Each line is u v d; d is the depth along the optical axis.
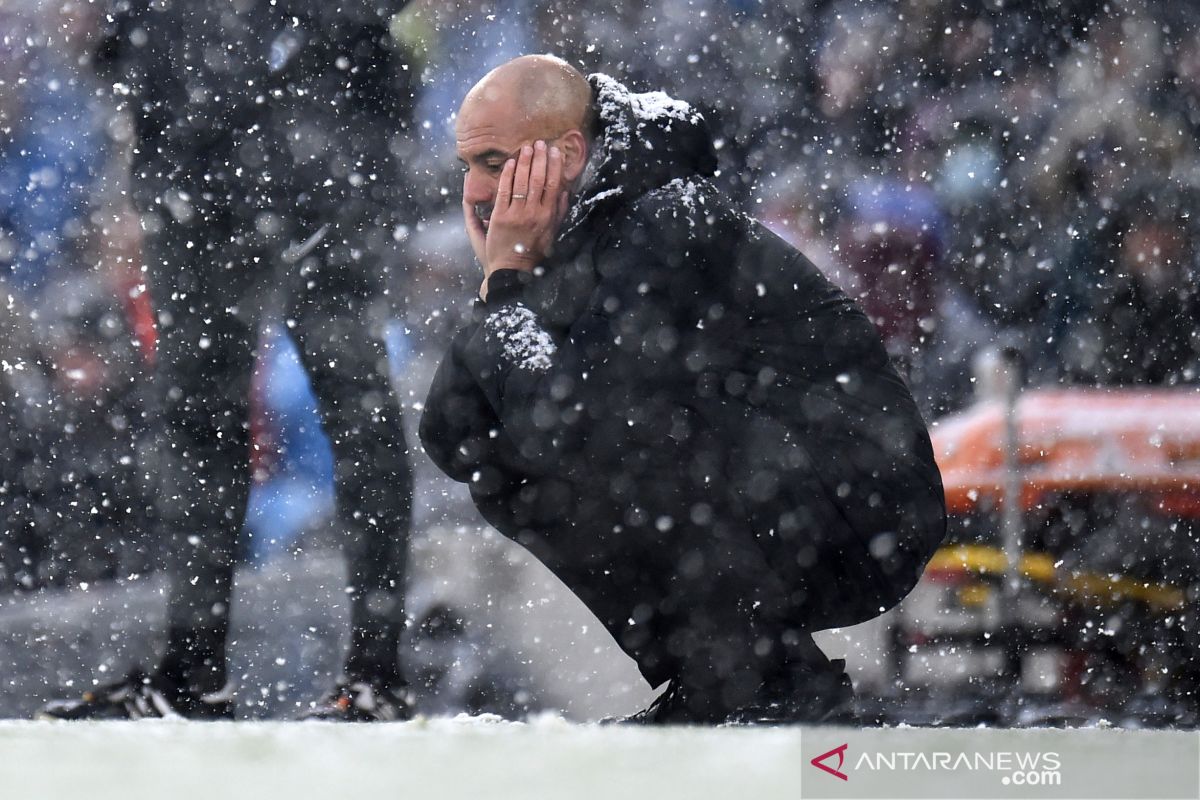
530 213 10.34
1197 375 33.56
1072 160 34.81
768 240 10.09
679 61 36.56
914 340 35.56
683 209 9.87
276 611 25.77
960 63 35.66
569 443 9.86
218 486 12.12
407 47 12.46
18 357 30.55
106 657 22.27
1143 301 33.75
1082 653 19.52
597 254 9.95
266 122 12.05
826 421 9.71
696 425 9.73
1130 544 20.17
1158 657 19.53
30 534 29.41
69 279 30.91
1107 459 20.31
